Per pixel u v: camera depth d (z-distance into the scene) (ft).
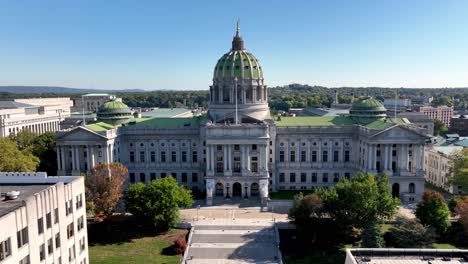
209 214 377.91
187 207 389.39
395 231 294.66
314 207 309.01
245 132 426.51
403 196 426.10
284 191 463.01
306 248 302.86
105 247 304.30
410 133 420.77
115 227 341.00
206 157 427.33
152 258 286.05
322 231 310.86
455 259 155.74
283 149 468.34
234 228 339.16
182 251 296.30
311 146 467.11
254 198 427.74
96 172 342.03
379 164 432.66
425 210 316.40
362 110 488.85
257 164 436.76
